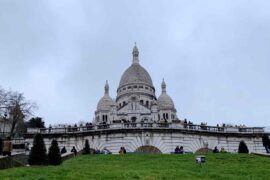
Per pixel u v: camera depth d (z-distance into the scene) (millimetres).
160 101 135125
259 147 76875
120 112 128125
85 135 73500
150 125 73438
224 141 76000
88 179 26109
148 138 71625
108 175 27641
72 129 75000
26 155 43000
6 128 94375
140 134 71812
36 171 29297
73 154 54094
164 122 74750
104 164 37750
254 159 42312
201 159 35719
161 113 131875
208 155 45688
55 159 36812
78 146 73000
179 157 44375
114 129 72125
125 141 71250
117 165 36375
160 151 70938
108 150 67375
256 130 78812
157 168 33969
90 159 43781
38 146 34969
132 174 28203
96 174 28172
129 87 146625
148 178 26766
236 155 45594
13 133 89375
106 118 136625
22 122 96438
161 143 71500
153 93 150000
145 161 41031
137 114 126812
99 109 138750
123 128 72000
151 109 129375
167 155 46375
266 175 30453
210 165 36969
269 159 42500
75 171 29781
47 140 73625
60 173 28594
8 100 93688
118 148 70750
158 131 72250
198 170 32938
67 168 31125
